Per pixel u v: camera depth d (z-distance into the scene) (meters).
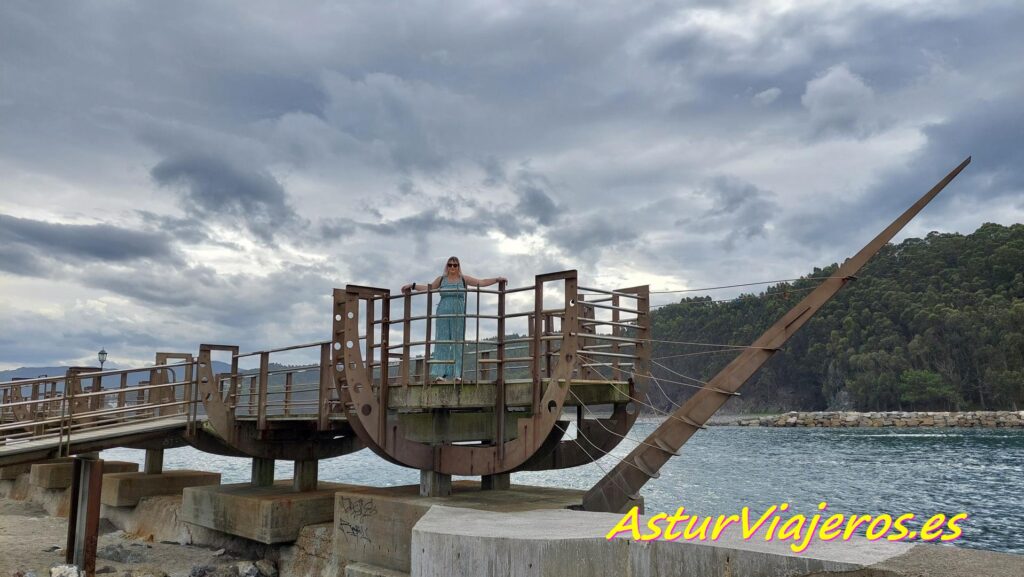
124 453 63.97
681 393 148.75
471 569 6.88
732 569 5.15
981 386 133.88
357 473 43.47
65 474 21.36
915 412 127.38
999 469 42.91
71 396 13.89
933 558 4.60
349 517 11.70
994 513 25.91
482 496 11.55
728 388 10.35
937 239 170.75
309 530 13.15
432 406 10.64
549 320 12.45
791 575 4.82
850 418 123.94
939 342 140.50
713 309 166.88
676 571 5.51
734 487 33.56
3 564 13.58
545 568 6.34
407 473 43.22
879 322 150.50
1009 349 130.12
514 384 10.52
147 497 17.98
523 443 10.15
